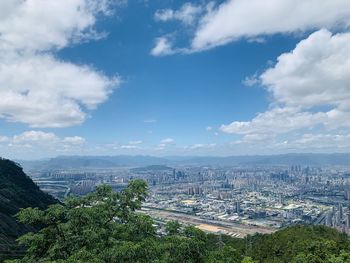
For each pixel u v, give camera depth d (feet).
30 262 81.41
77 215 86.69
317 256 231.71
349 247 246.88
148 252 78.18
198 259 83.41
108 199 96.27
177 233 90.53
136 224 90.99
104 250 77.92
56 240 83.51
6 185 483.10
